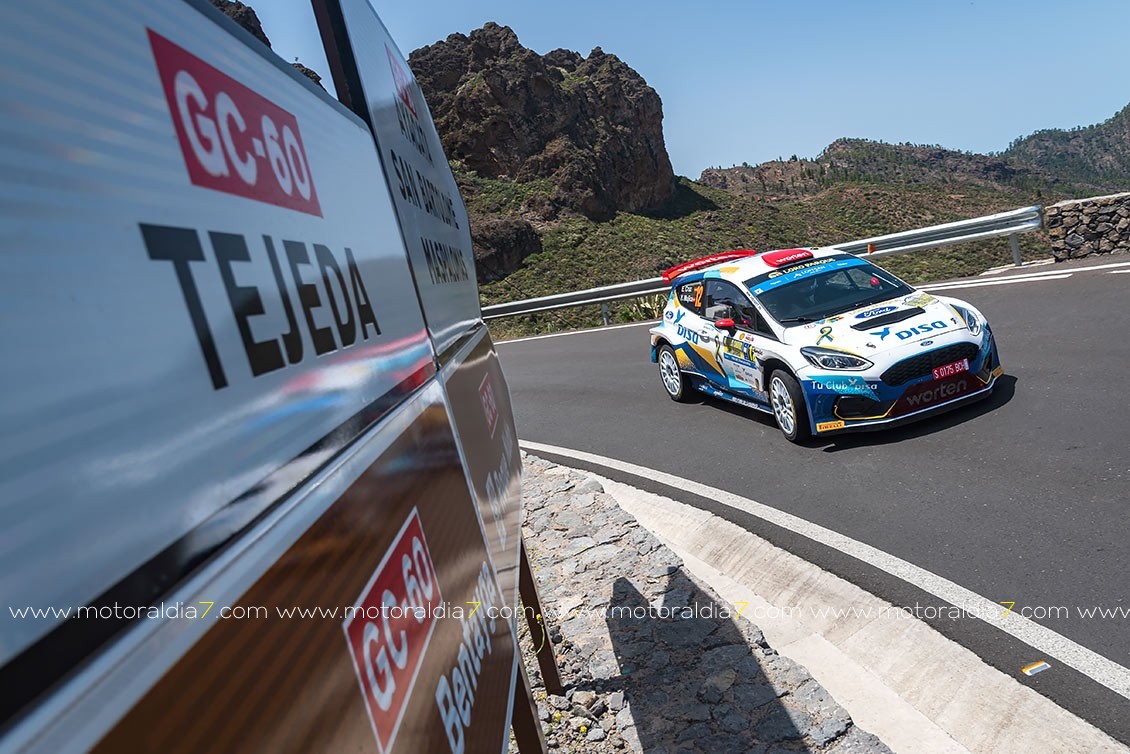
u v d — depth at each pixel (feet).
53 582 1.71
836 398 20.21
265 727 2.48
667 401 29.91
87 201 2.13
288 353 3.30
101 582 1.87
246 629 2.48
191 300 2.58
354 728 3.13
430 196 9.66
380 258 5.41
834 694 10.91
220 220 2.94
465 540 5.93
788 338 21.98
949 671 10.79
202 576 2.30
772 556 15.39
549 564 16.43
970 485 16.34
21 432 1.69
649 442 25.05
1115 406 18.56
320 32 6.30
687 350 27.61
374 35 8.14
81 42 2.30
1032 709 9.70
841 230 441.27
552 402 34.06
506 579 7.50
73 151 2.13
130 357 2.16
